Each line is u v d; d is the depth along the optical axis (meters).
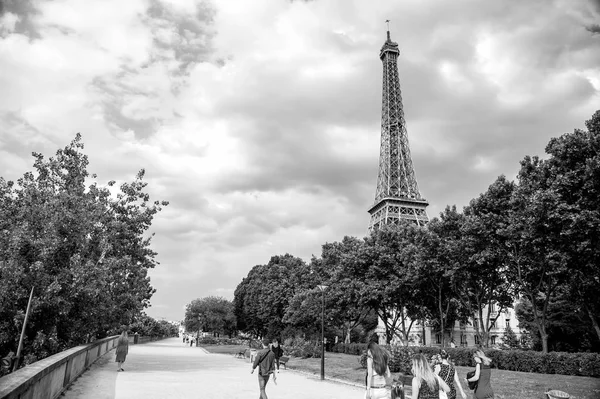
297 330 70.00
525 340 68.31
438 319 61.78
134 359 37.69
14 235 23.50
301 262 103.94
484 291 43.09
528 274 37.44
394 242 53.50
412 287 49.31
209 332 115.50
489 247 36.59
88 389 16.88
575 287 32.78
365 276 53.09
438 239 43.94
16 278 22.61
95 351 30.75
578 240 28.17
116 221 30.88
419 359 8.96
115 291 31.58
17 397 8.29
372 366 9.95
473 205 39.03
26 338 23.88
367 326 83.38
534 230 30.00
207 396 16.50
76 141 30.38
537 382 23.19
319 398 17.36
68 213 25.45
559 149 29.41
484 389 10.66
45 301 23.39
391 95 135.88
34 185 27.06
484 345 41.50
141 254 33.47
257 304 97.06
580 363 26.78
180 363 34.91
